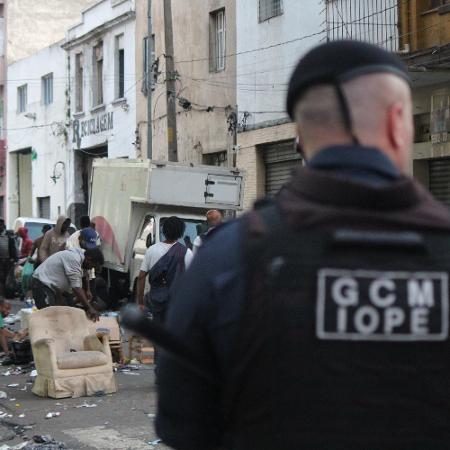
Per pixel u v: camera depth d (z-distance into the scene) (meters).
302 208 2.10
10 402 10.69
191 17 28.56
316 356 2.02
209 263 2.16
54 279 13.06
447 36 17.41
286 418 2.03
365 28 19.50
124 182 20.53
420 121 18.94
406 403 2.02
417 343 2.03
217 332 2.13
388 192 2.07
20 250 25.72
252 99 25.14
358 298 2.02
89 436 8.81
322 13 21.64
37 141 43.00
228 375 2.14
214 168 19.95
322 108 2.18
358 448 2.00
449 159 18.33
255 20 24.81
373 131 2.18
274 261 2.06
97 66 36.53
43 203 43.09
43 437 8.66
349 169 2.15
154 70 30.94
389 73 2.19
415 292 2.03
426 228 2.09
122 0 33.56
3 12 47.56
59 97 40.16
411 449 2.01
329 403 2.01
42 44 47.47
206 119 27.72
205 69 27.72
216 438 2.27
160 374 2.27
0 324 13.86
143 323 2.08
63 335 11.48
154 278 10.98
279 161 24.23
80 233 18.89
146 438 8.69
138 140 32.44
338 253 2.04
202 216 19.97
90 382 10.98
